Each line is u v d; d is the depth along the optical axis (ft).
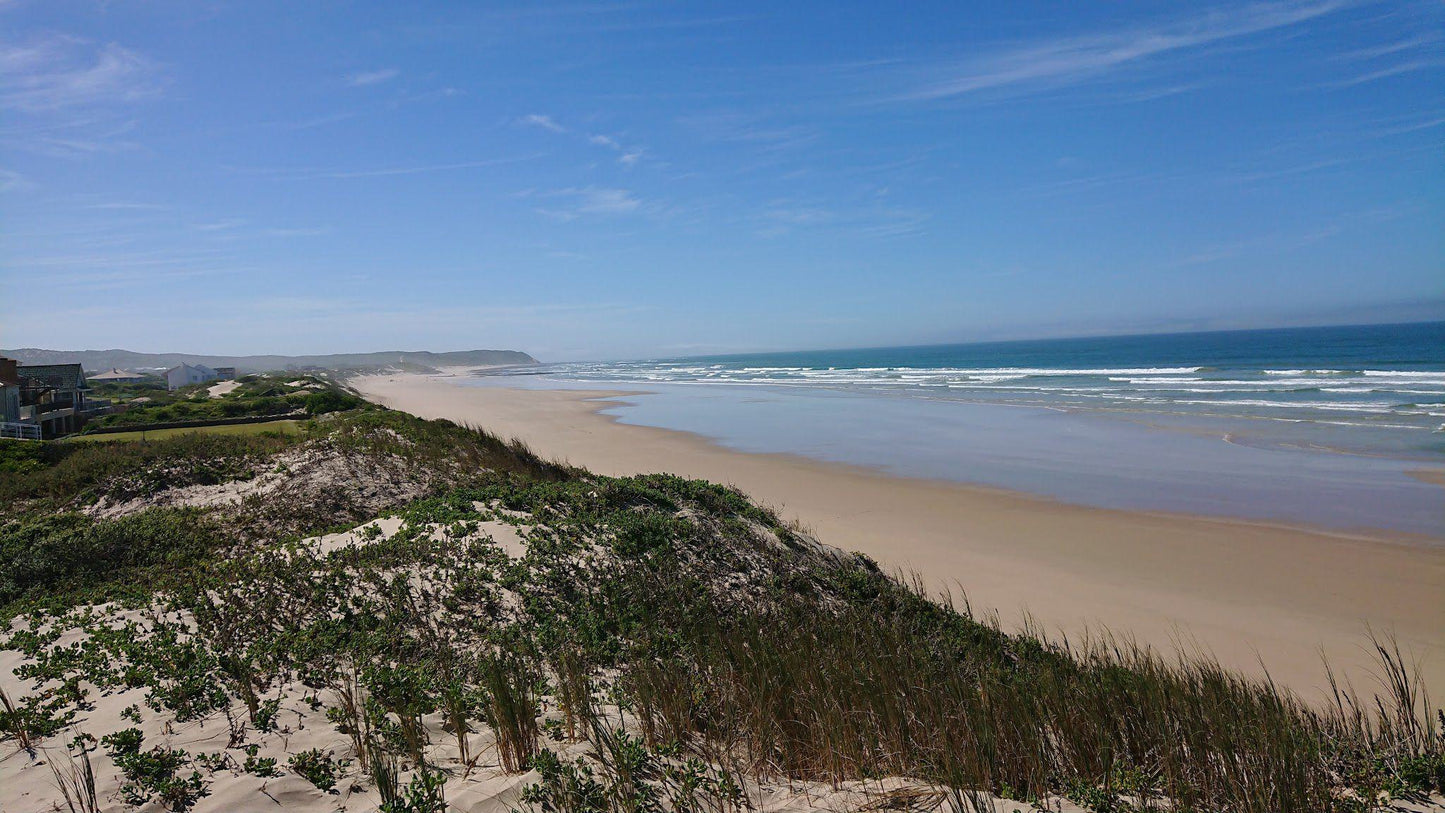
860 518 52.75
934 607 30.78
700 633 23.29
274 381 213.66
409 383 322.55
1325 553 42.50
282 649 20.44
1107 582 38.93
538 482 44.14
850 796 14.32
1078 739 15.90
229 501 39.68
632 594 25.93
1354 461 66.80
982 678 19.49
